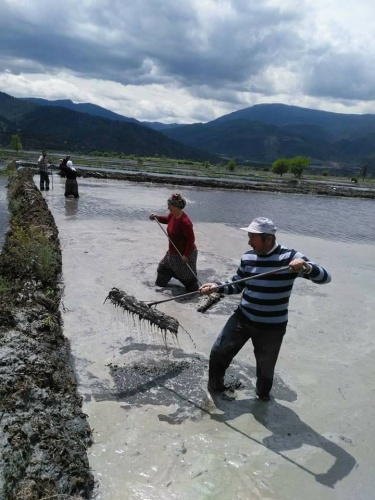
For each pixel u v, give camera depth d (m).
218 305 7.91
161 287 8.52
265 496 3.65
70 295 7.63
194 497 3.56
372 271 11.63
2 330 5.18
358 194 40.19
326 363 6.09
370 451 4.32
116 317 6.89
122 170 44.03
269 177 60.03
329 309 8.27
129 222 15.34
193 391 5.09
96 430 4.27
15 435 3.54
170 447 4.12
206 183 35.53
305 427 4.62
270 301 4.58
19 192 17.16
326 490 3.77
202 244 12.97
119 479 3.69
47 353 5.02
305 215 23.17
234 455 4.10
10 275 7.74
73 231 12.89
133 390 5.00
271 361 4.78
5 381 4.20
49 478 3.36
